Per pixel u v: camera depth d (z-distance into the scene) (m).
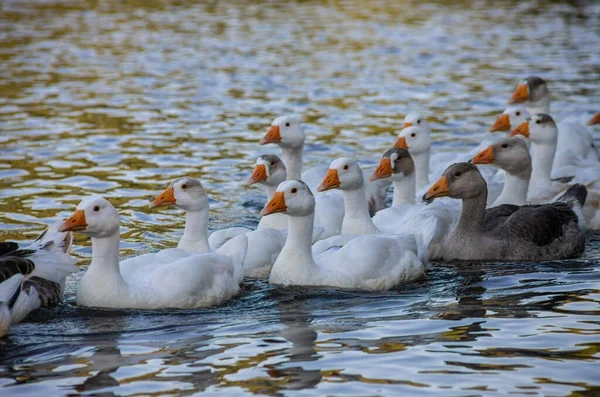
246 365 10.21
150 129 23.66
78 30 39.38
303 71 31.45
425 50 35.38
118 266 12.40
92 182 18.92
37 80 29.48
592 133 23.52
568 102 26.34
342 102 26.97
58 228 12.89
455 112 25.72
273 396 9.40
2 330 11.20
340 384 9.66
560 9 45.94
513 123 19.92
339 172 15.05
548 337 10.90
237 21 42.38
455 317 11.77
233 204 17.91
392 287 13.36
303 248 13.35
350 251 13.48
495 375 9.82
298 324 11.64
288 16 43.97
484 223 15.34
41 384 9.81
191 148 21.89
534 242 15.01
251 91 28.34
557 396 9.29
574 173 18.78
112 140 22.47
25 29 39.28
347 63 32.81
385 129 23.91
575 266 14.49
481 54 34.31
